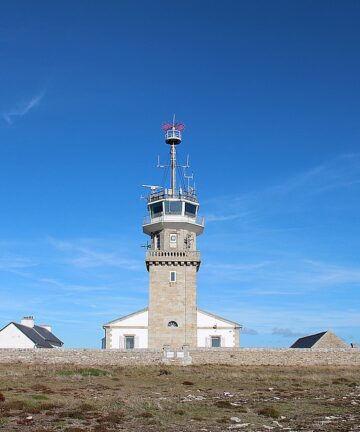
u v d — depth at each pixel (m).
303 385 44.94
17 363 65.62
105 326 81.69
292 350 68.19
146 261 76.06
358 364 67.69
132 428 23.69
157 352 66.94
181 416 27.00
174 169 81.69
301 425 24.66
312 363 67.69
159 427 23.97
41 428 23.30
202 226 80.75
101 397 34.88
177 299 75.44
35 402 31.22
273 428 23.83
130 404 30.53
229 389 41.47
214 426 24.36
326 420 26.17
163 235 78.56
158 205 79.88
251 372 57.72
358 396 36.84
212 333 82.75
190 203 79.56
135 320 82.25
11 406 29.41
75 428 23.16
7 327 90.50
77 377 48.94
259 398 35.59
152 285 75.88
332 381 48.34
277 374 55.62
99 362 66.25
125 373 55.56
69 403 31.19
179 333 74.44
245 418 26.72
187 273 76.31
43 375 51.28
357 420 26.19
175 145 82.75
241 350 68.06
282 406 31.47
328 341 83.81
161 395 36.72
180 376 52.56
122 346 81.25
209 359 67.75
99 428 23.30
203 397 35.78
